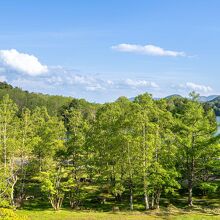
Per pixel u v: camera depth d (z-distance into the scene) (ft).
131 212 186.80
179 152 199.21
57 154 216.74
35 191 234.58
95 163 204.85
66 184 199.93
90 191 238.89
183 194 234.58
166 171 189.47
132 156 190.80
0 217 162.50
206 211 187.52
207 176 222.48
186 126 198.39
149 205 206.49
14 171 223.51
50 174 203.21
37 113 353.51
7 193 191.11
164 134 198.59
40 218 171.63
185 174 212.84
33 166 220.23
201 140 198.90
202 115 207.41
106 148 199.00
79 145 206.59
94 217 174.70
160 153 198.80
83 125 214.69
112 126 200.44
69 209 198.70
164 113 199.62
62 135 246.68
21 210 191.42
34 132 253.44
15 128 235.61
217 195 228.63
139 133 188.75
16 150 209.67
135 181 192.95
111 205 207.72
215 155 198.90
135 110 189.47
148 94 191.52
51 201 197.06
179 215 178.29
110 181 212.23
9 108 242.99
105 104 240.53
